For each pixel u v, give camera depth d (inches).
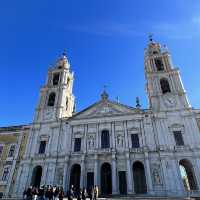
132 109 1929.1
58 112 2095.2
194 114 1754.4
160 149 1641.2
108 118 1919.3
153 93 1995.6
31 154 1884.8
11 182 1776.6
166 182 1499.8
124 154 1689.2
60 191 1147.9
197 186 1454.2
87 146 1807.3
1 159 1948.8
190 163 1565.0
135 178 1673.2
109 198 1316.4
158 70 2203.5
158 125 1775.3
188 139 1649.9
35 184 1804.9
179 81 2011.6
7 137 2084.2
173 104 1868.8
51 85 2367.1
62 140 1900.8
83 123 1950.1
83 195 1200.2
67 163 1736.0
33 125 2068.2
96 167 1659.7
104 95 2082.9
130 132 1803.6
